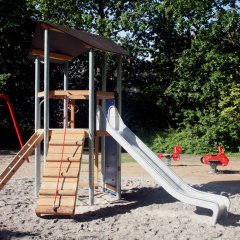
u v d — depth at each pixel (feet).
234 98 71.97
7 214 26.66
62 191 25.89
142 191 34.76
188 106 81.46
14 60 80.84
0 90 77.36
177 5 78.18
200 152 68.90
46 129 29.37
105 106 33.58
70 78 88.33
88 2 84.94
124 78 87.61
